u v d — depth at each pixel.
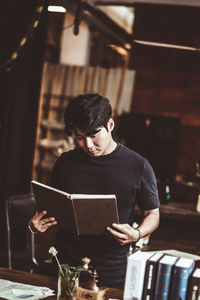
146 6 8.86
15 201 3.71
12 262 5.59
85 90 8.91
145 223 2.41
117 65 12.11
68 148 8.48
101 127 2.27
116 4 8.52
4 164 6.14
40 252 4.79
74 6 6.21
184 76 9.04
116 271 2.38
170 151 8.20
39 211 2.41
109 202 2.20
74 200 2.17
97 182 2.42
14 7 2.81
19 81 6.16
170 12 8.80
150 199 2.44
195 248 4.37
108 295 2.17
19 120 6.25
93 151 2.31
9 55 2.88
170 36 8.84
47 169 8.55
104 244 2.37
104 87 8.85
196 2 8.40
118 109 8.76
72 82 8.94
